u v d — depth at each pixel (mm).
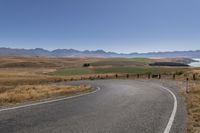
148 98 19797
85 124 9719
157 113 12648
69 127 9117
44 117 10953
